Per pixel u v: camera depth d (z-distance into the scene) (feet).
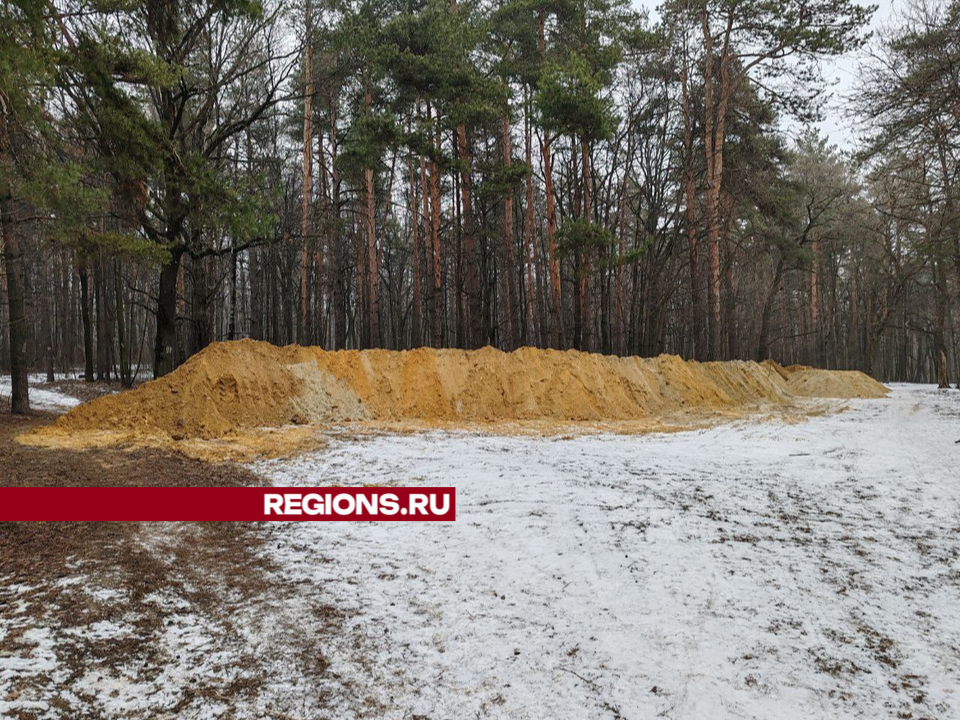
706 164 77.82
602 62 64.23
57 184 31.86
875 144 44.60
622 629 12.00
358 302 109.60
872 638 11.62
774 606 12.96
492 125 79.41
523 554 16.12
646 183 82.23
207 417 36.55
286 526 18.79
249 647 11.46
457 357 50.65
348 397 44.75
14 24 28.50
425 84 59.93
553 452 31.27
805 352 151.53
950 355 183.11
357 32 57.16
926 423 45.01
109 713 9.23
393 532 18.17
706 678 10.23
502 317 109.19
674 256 88.43
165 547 16.47
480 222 88.02
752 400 63.67
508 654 11.16
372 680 10.36
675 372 59.82
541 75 59.88
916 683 10.09
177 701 9.64
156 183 42.24
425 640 11.73
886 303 124.98
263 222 43.37
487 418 45.88
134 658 10.90
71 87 37.47
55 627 11.69
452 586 14.26
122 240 36.63
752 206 89.15
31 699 9.38
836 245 134.31
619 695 9.80
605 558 15.66
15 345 46.73
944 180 40.42
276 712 9.41
